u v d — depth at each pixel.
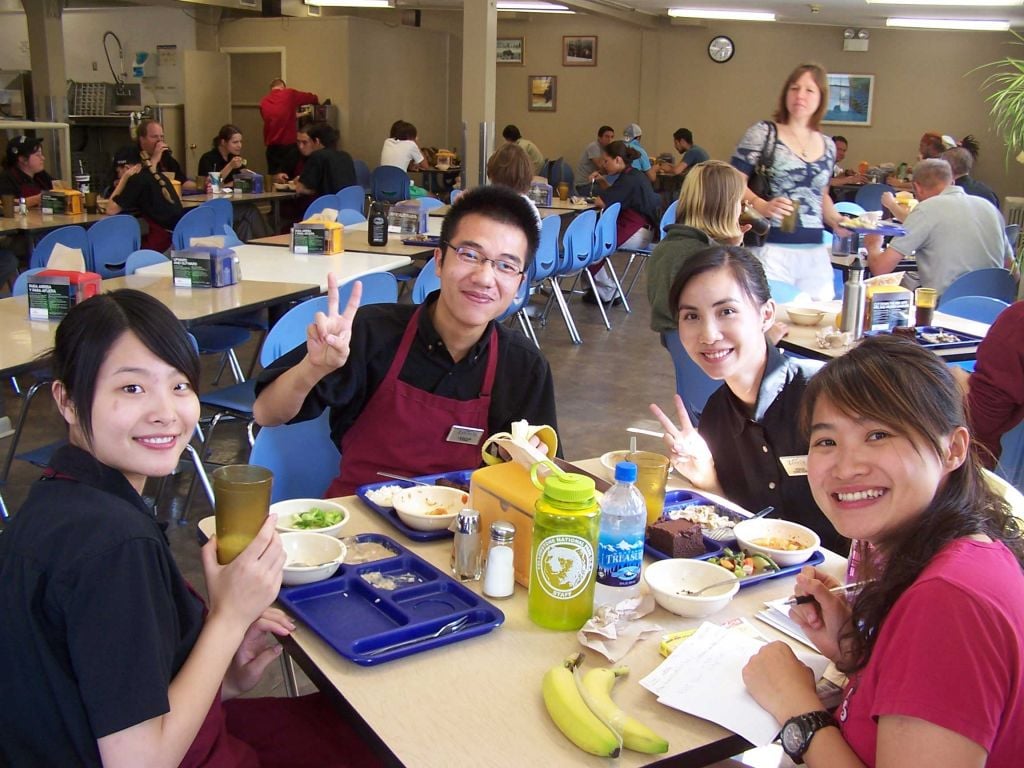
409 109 13.48
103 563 1.18
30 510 1.24
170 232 7.35
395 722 1.30
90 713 1.15
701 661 1.47
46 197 6.99
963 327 3.96
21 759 1.20
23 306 3.81
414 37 13.32
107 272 5.88
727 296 2.10
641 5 11.85
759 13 12.09
